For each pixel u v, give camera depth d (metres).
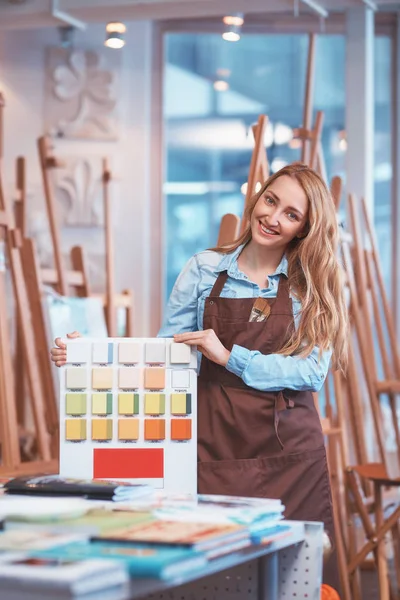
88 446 2.67
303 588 2.22
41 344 5.02
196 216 7.46
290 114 7.43
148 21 7.36
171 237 7.46
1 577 1.48
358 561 4.69
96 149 7.22
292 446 2.94
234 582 2.33
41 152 5.55
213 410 2.94
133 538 1.72
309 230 3.02
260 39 7.45
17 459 4.18
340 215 7.07
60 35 7.11
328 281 3.02
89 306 5.40
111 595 1.50
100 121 7.20
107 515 1.93
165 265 7.42
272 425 2.92
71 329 5.19
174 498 2.23
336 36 7.41
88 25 7.24
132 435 2.66
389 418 6.69
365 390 6.62
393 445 6.62
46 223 7.07
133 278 7.26
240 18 5.91
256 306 2.97
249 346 2.93
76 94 7.20
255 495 2.90
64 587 1.44
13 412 4.20
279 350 2.94
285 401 2.94
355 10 6.77
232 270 3.02
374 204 7.38
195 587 2.39
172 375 2.68
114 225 7.21
